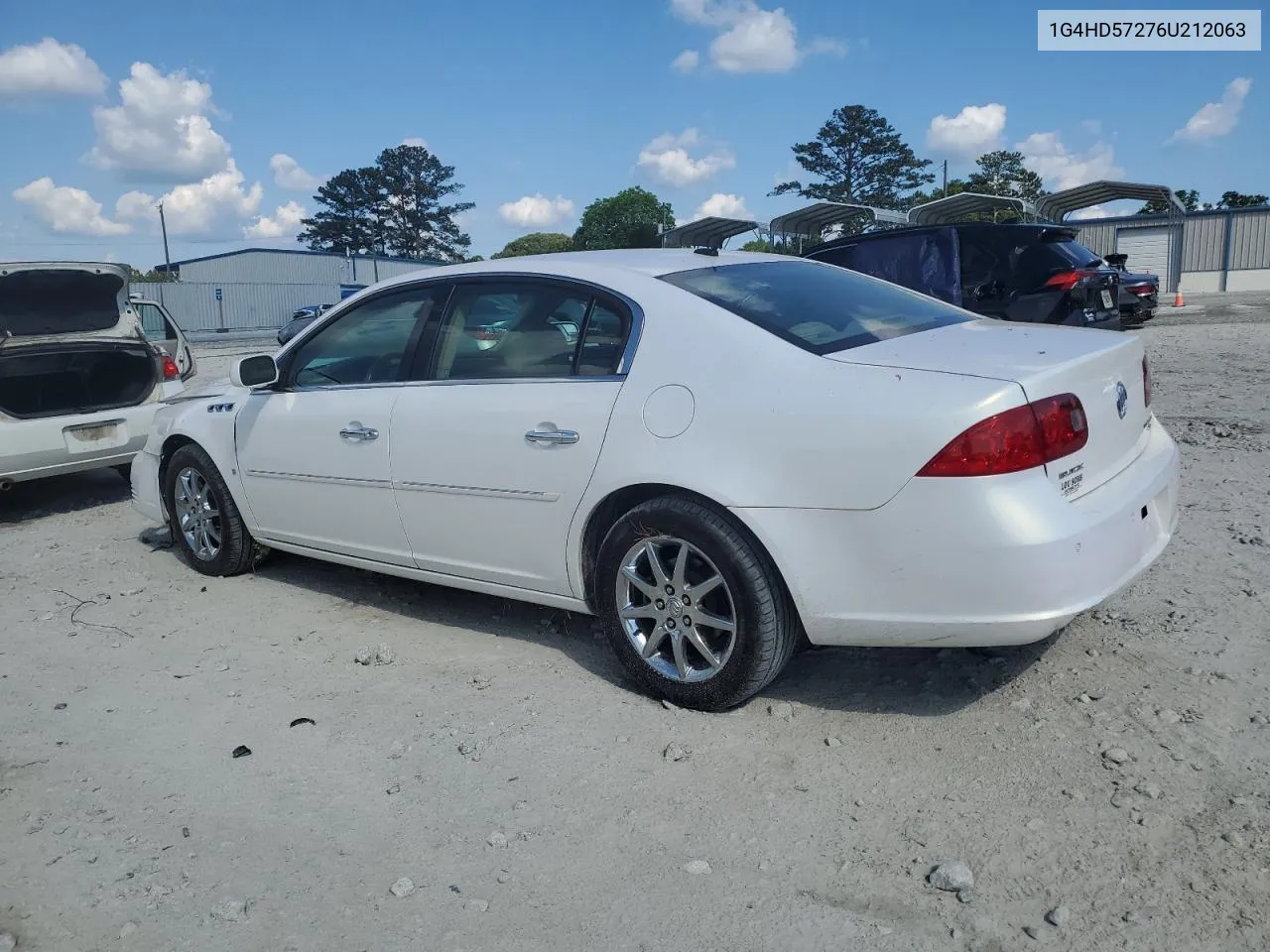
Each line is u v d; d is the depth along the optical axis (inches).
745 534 137.3
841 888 106.3
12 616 202.4
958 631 124.9
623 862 112.4
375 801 126.7
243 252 3009.4
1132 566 133.0
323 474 189.9
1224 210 1409.9
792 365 135.9
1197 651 154.5
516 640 178.4
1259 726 131.9
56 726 151.0
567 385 155.2
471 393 166.6
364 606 200.4
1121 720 135.5
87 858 116.9
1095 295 392.8
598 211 3238.2
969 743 133.0
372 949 100.0
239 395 211.9
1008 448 120.6
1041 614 121.3
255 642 183.3
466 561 171.6
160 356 319.9
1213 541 205.3
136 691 162.9
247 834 120.7
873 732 137.7
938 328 153.9
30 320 294.0
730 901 105.0
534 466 156.8
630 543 147.1
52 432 287.4
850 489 127.8
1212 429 319.0
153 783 133.2
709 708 145.6
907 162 3083.2
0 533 277.9
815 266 180.9
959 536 121.7
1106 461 136.3
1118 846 109.7
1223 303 1017.5
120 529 275.9
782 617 137.9
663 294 151.2
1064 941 96.6
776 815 119.8
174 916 106.0
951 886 104.4
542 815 122.1
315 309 1226.0
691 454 139.5
